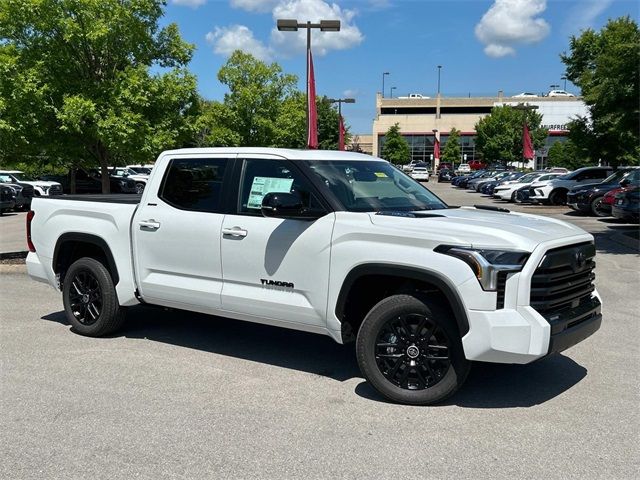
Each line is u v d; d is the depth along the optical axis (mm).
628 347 6047
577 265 4531
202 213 5543
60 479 3453
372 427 4160
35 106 10961
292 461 3670
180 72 12258
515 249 4172
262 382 5055
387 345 4582
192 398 4672
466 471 3553
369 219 4688
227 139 23797
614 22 25094
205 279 5535
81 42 11086
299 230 4941
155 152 11531
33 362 5516
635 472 3549
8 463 3635
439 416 4348
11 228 17984
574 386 4961
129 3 11531
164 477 3479
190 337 6418
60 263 6715
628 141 23562
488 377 5176
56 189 26672
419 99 99438
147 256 5879
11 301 8039
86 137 11727
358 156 5777
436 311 4410
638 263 11000
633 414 4391
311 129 18391
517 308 4160
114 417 4301
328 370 5383
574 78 26328
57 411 4402
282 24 18281
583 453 3783
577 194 20406
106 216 6188
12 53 11000
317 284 4848
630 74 12297
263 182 5281
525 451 3809
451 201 31859
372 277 4754
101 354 5785
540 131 63281
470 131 95625
